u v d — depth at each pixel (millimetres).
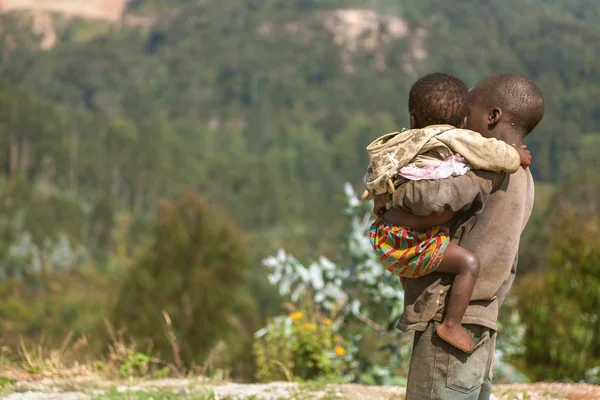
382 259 3682
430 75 3746
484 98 3797
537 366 11570
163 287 20141
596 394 6137
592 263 11648
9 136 195375
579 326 11398
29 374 6664
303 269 9234
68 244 156875
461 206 3477
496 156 3463
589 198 72312
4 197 163625
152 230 21750
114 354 7281
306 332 8859
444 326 3586
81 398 5578
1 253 139625
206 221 21531
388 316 9125
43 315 45406
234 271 21359
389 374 8781
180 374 7469
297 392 6012
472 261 3537
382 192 3604
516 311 12164
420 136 3533
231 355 16766
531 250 35781
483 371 3711
